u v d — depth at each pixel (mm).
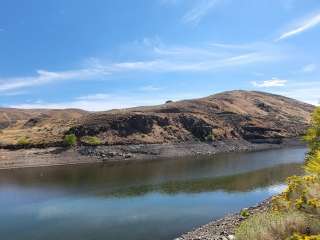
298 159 75688
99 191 43312
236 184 45750
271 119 145250
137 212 31828
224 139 114688
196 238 18594
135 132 102750
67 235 25562
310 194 8930
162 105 149750
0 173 61688
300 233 7781
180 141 105812
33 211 33906
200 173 57031
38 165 72938
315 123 23234
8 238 25516
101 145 90562
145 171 60969
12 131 108312
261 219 8586
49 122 125438
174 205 34188
